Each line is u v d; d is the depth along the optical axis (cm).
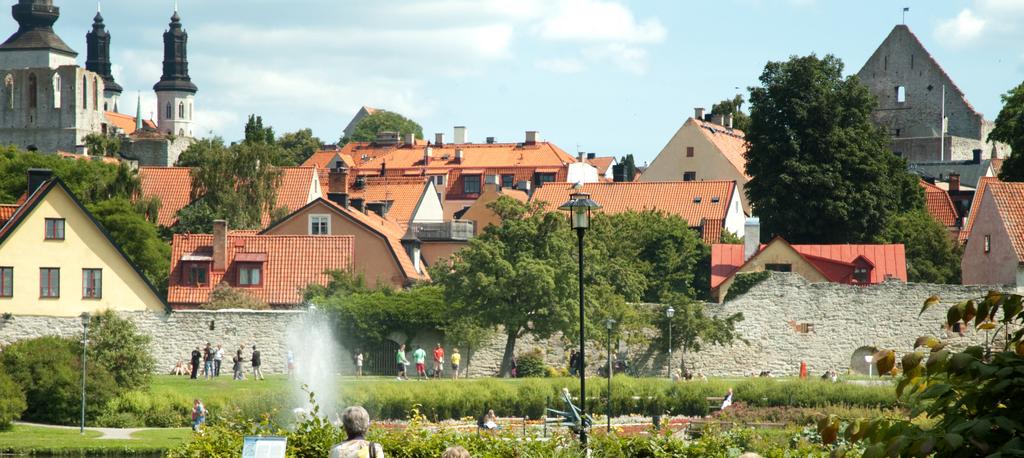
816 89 12825
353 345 10100
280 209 13725
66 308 9669
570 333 9675
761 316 10688
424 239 13550
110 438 6675
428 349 10156
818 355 10631
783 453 3688
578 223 4506
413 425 3484
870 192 12738
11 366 7419
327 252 11294
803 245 11725
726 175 16962
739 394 8400
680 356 10456
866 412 7438
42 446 6272
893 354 1563
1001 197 10938
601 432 3700
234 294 10744
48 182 9675
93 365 7631
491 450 3294
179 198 14412
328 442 3206
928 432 1419
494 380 8419
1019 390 1421
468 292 9788
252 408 7494
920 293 10550
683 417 8200
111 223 11431
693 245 11900
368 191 16212
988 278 11006
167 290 11119
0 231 9575
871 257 11456
